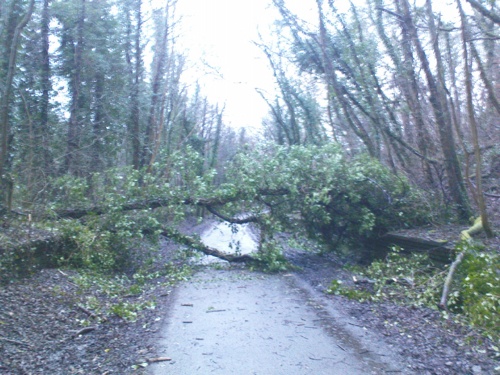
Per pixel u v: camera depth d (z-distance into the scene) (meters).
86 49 20.31
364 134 17.12
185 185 13.88
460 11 10.29
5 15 16.70
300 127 24.89
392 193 13.59
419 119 15.33
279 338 6.65
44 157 17.50
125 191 13.18
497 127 15.55
